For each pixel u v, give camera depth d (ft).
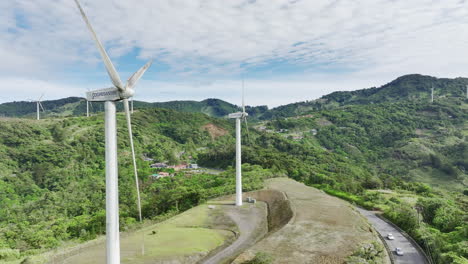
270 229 217.36
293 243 163.84
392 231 242.58
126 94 111.14
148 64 114.21
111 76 106.73
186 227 223.51
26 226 307.99
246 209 267.59
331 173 537.65
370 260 148.87
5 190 469.16
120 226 244.22
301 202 257.55
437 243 182.91
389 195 399.85
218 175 501.56
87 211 392.68
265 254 145.07
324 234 177.47
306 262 140.67
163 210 293.23
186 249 172.96
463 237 186.19
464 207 327.26
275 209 258.98
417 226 234.17
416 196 398.01
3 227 333.62
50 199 440.86
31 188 490.49
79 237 245.45
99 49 102.06
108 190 116.16
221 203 290.35
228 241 194.80
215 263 160.86
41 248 219.00
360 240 168.86
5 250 199.52
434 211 276.62
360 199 355.77
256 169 469.98
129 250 172.24
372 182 472.03
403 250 196.54
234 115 274.36
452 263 146.41
